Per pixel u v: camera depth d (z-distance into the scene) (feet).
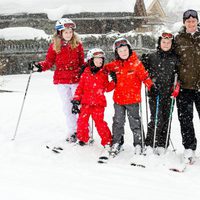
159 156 17.12
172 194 13.52
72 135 20.11
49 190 13.74
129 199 13.00
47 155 18.33
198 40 17.11
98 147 19.56
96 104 18.58
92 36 71.46
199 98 17.49
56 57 20.08
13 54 70.28
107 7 77.97
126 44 17.51
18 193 13.41
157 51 17.71
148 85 17.38
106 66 18.61
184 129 17.63
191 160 16.96
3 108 30.86
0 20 74.64
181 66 17.33
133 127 18.11
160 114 17.75
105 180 14.92
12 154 18.40
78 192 13.58
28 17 75.00
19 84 51.70
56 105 32.35
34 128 23.84
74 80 20.10
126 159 17.78
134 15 80.94
